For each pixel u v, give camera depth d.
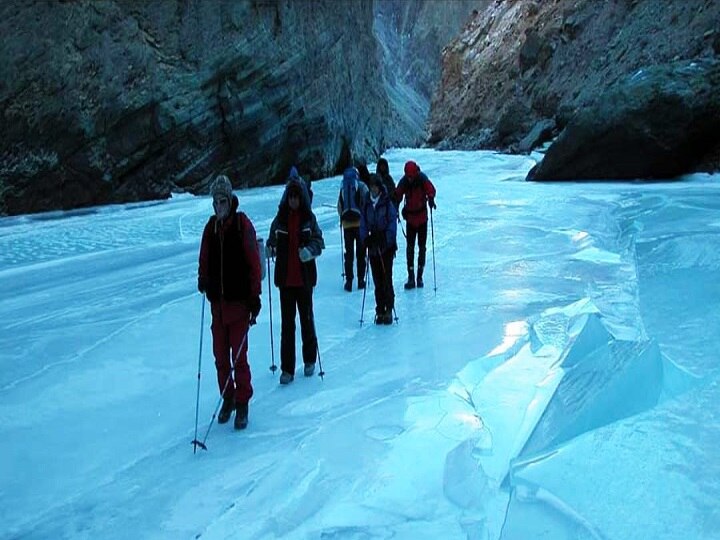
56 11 16.70
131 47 18.81
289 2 25.59
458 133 57.88
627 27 35.56
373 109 41.12
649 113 20.95
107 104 18.08
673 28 30.14
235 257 4.22
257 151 24.27
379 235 6.46
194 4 20.80
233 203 4.26
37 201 16.95
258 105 23.64
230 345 4.37
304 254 4.92
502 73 56.12
